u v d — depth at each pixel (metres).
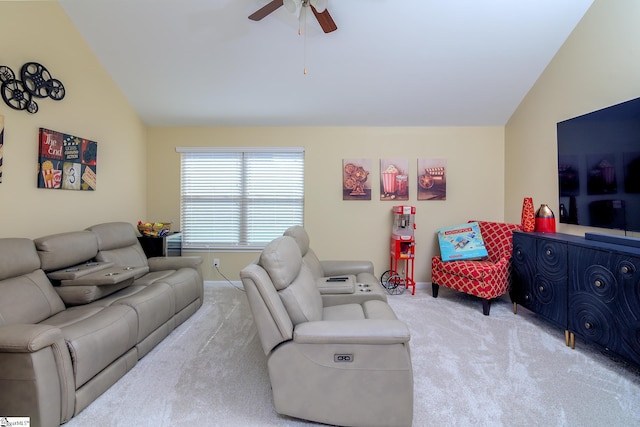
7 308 1.87
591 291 2.20
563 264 2.48
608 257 2.06
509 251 3.52
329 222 4.24
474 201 4.21
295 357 1.58
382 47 3.10
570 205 2.89
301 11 2.45
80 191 3.10
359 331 1.55
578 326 2.33
